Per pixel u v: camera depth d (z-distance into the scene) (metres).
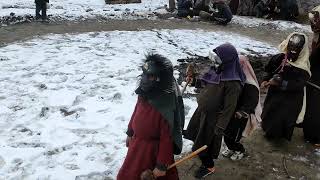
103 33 12.70
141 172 4.05
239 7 17.69
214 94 4.91
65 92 7.85
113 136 6.28
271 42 13.25
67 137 6.19
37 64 9.41
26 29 12.78
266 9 17.39
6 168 5.38
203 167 5.37
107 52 10.61
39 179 5.18
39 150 5.81
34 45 11.00
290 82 5.85
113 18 15.09
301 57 5.82
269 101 6.25
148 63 3.88
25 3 17.19
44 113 6.90
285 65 5.88
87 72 9.01
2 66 9.17
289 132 6.09
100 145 6.01
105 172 5.37
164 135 3.90
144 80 3.88
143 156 4.04
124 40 11.93
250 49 11.96
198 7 15.84
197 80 5.38
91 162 5.59
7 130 6.36
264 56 11.22
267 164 5.82
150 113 3.93
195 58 10.54
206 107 4.95
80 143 6.05
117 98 7.64
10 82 8.27
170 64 3.92
